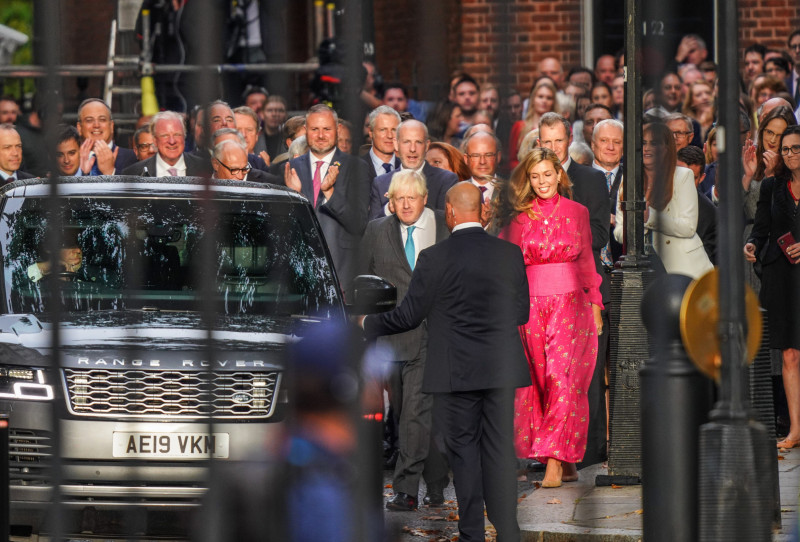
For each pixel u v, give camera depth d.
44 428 21.34
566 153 31.73
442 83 50.75
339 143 36.41
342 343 22.03
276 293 25.11
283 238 26.00
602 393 32.78
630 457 28.64
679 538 18.84
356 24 18.17
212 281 18.31
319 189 33.78
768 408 22.83
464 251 23.56
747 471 16.73
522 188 28.78
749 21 52.59
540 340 28.61
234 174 31.30
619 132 33.31
